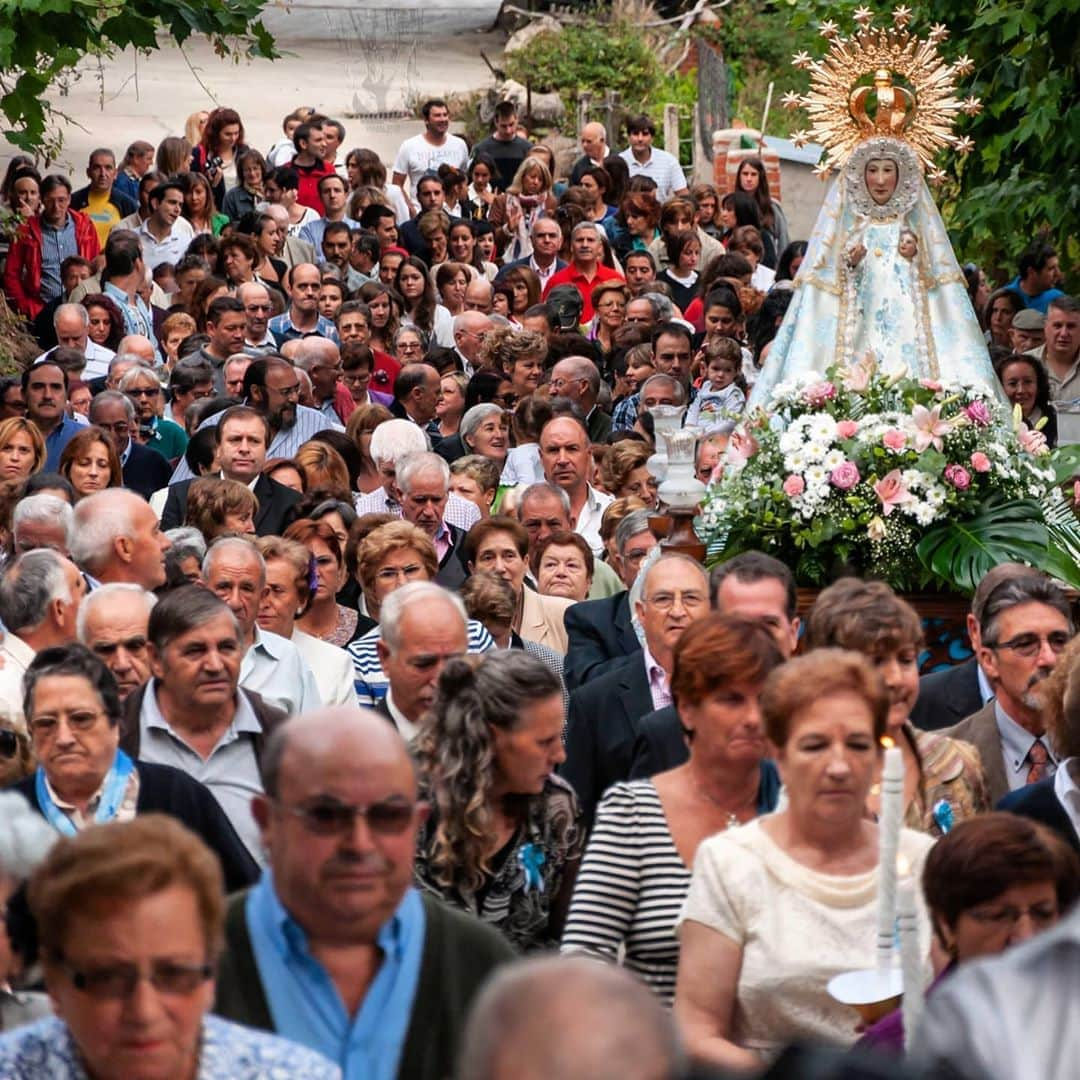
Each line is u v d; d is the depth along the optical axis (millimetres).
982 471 15570
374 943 7395
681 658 9297
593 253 34312
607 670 13688
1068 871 7711
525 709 9477
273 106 51531
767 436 15891
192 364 26297
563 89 53406
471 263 37469
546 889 9680
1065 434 23203
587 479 20422
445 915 7570
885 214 19422
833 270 19484
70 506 16484
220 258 33219
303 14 55281
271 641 14070
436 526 18453
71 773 10375
